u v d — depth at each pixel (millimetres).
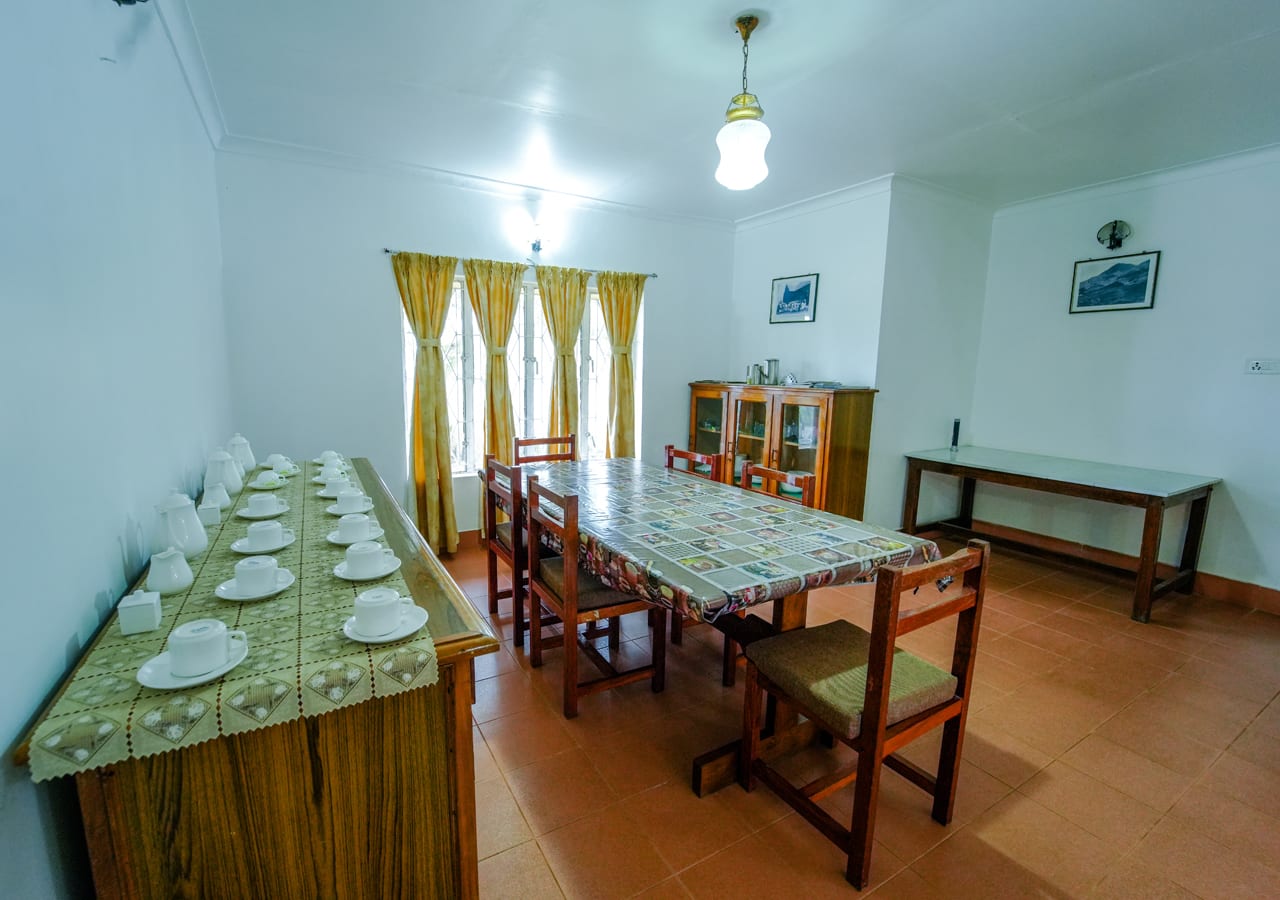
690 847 1508
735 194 3869
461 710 970
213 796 833
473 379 3887
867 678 1346
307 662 863
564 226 3998
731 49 2064
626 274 4238
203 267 2406
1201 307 3188
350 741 906
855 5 1801
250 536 1307
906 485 4039
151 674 816
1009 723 2057
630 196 3928
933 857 1488
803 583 1565
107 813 777
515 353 4012
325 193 3236
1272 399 2975
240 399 3139
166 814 811
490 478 2750
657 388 4566
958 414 4238
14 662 723
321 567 1238
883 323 3658
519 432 4105
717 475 2771
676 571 1588
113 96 1248
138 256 1393
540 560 2381
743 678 2348
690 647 2625
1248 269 3012
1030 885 1410
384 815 949
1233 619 2932
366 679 863
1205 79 2227
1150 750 1918
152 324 1502
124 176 1305
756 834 1556
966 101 2445
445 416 3631
